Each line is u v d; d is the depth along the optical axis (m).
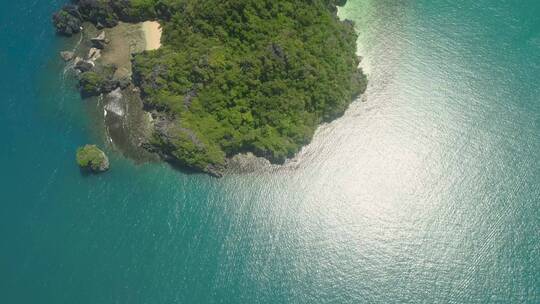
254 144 127.69
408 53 141.50
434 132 132.38
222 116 128.62
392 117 134.12
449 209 124.12
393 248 120.81
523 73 138.88
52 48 145.62
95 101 138.50
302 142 128.88
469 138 131.50
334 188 126.81
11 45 146.62
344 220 123.69
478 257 118.69
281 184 127.19
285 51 127.00
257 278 118.31
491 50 141.62
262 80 128.62
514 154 129.25
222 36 132.38
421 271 118.19
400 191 126.44
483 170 127.75
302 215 124.25
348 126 133.25
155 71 131.62
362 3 147.00
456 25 144.75
